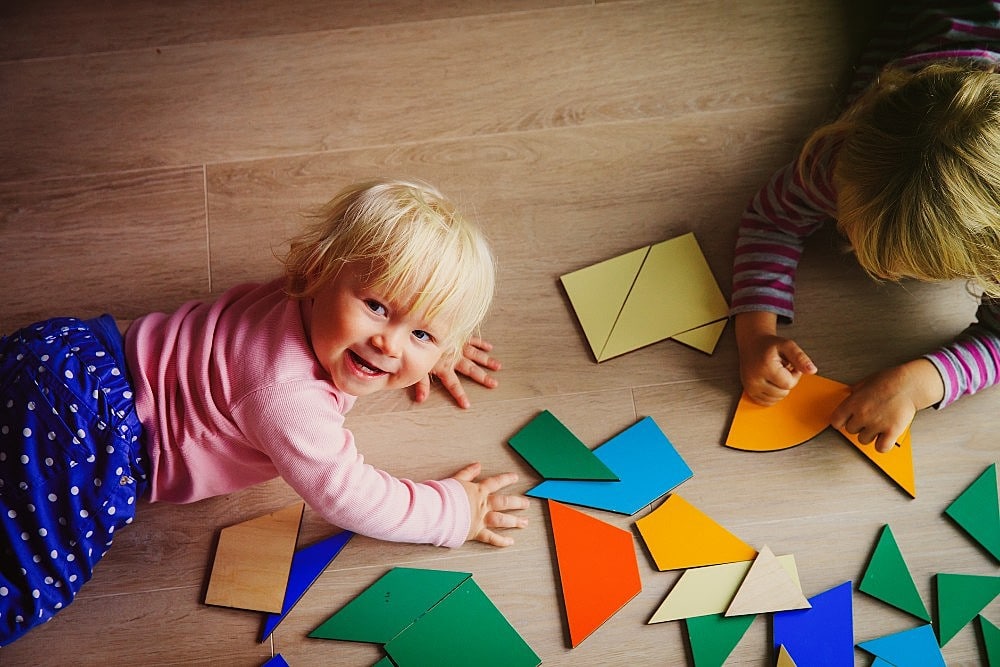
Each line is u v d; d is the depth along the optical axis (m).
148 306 1.12
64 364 0.89
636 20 1.25
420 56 1.23
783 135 1.21
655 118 1.21
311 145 1.19
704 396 1.10
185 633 1.00
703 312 1.13
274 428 0.88
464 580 1.02
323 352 0.88
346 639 0.99
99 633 0.99
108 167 1.17
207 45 1.22
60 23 1.22
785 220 1.11
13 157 1.17
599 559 1.03
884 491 1.07
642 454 1.07
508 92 1.22
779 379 1.06
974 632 1.01
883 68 1.14
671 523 1.04
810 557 1.04
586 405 1.10
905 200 0.86
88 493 0.90
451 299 0.86
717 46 1.24
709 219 1.17
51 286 1.12
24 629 0.93
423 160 1.18
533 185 1.18
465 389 1.10
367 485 0.92
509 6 1.25
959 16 1.04
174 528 1.03
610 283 1.14
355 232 0.86
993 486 1.07
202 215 1.16
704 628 1.00
